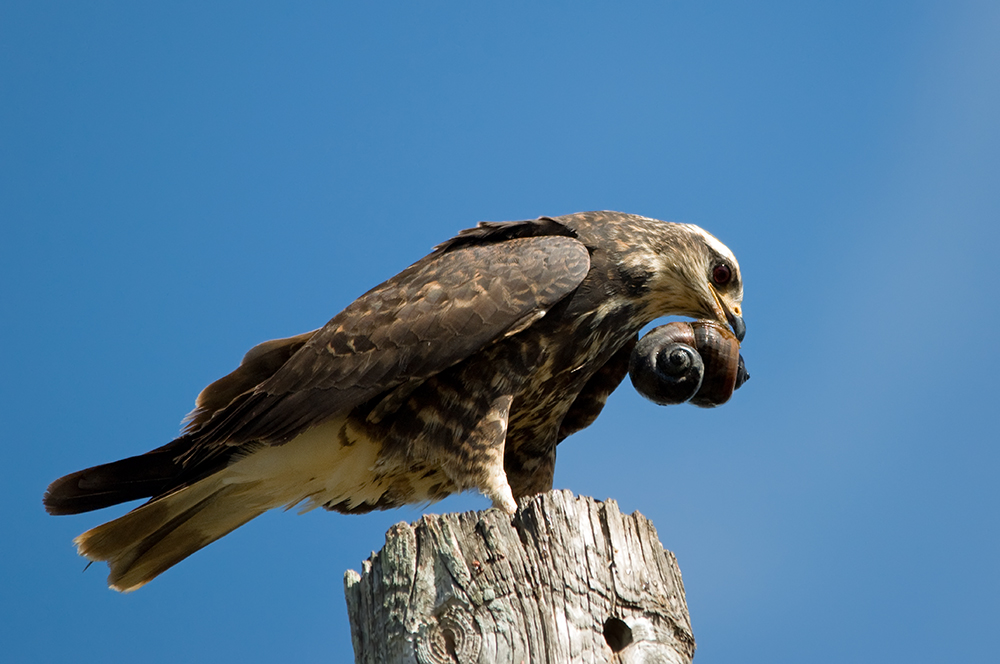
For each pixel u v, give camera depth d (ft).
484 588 23.57
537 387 39.17
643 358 36.35
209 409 39.22
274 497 39.09
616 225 41.52
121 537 37.35
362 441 37.96
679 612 24.84
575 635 23.39
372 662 23.93
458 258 39.14
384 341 37.14
